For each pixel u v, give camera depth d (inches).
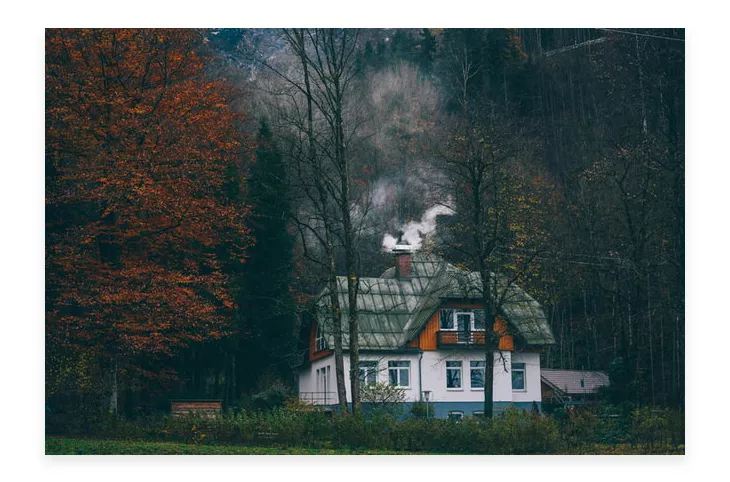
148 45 1288.1
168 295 1175.6
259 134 1562.5
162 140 1222.9
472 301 1464.1
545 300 1802.4
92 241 1230.9
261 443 971.3
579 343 2108.8
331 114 1278.3
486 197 1512.1
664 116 1440.7
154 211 1205.1
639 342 1465.3
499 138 1428.4
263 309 1590.8
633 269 1443.2
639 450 952.9
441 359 1577.3
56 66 1200.2
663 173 1365.7
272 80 1560.0
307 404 1411.2
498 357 1632.6
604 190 1622.8
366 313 1627.7
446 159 1375.5
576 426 1032.8
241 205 1368.1
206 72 1560.0
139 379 1449.3
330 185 1191.6
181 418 1010.1
